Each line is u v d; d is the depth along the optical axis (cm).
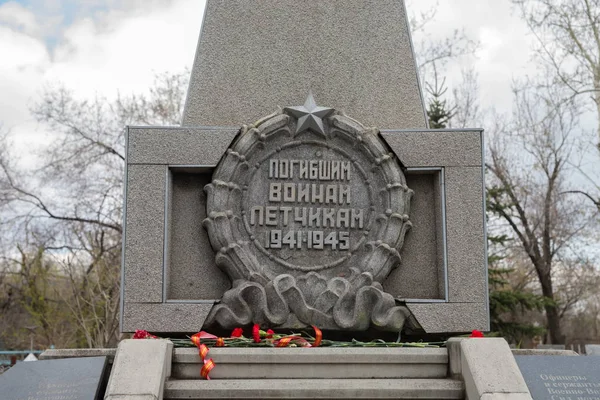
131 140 591
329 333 578
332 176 596
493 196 2117
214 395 423
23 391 439
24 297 2345
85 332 1902
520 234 2239
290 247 584
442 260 595
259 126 596
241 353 447
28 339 2530
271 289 565
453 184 602
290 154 598
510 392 407
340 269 584
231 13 642
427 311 583
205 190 593
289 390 425
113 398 395
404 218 594
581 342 2973
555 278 2514
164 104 2083
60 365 457
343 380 438
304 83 634
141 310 569
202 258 593
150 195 585
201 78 630
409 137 607
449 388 430
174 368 447
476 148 607
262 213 588
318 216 590
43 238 2012
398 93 639
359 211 593
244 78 632
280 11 645
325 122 604
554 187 2219
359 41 645
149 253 577
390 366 452
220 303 571
